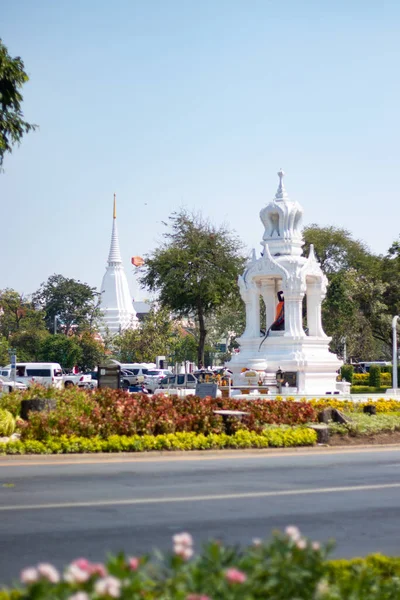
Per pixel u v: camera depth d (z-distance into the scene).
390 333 87.00
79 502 16.42
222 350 118.50
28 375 71.44
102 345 101.75
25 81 28.64
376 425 30.12
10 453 23.91
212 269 67.75
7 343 96.00
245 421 28.33
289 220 48.91
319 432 28.02
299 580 7.63
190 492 17.77
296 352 46.25
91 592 6.71
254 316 48.47
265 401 30.91
